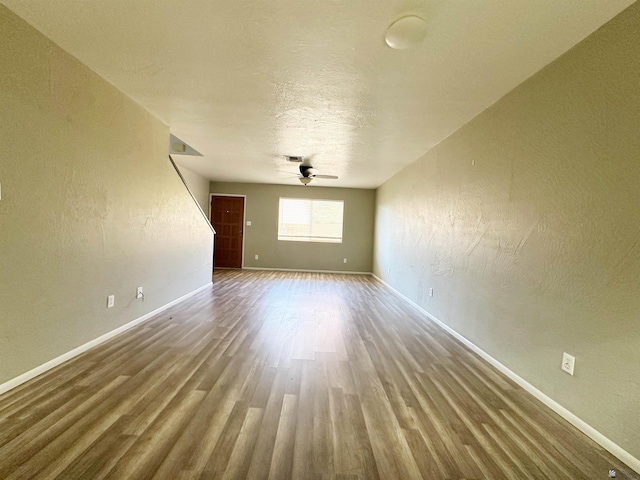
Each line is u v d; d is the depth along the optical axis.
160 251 3.82
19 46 1.93
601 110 1.74
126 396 1.93
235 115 3.40
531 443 1.66
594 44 1.79
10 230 1.93
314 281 6.85
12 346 1.96
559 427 1.81
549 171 2.11
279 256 8.38
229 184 8.25
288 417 1.79
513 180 2.49
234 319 3.68
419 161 4.78
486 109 2.90
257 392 2.05
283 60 2.30
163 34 2.04
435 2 1.66
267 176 7.21
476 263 2.99
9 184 1.91
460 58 2.15
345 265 8.38
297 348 2.86
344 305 4.65
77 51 2.26
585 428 1.76
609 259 1.67
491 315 2.71
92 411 1.76
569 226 1.93
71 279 2.42
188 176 6.86
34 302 2.10
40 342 2.16
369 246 8.34
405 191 5.49
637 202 1.54
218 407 1.86
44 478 1.28
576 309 1.87
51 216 2.22
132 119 3.12
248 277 7.03
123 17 1.88
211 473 1.35
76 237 2.46
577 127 1.89
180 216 4.36
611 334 1.65
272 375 2.30
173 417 1.74
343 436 1.65
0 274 1.88
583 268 1.83
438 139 3.88
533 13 1.70
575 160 1.90
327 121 3.47
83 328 2.57
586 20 1.72
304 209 8.37
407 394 2.12
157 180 3.66
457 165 3.48
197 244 5.09
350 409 1.90
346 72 2.42
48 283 2.21
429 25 1.83
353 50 2.13
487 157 2.87
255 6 1.75
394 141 4.04
